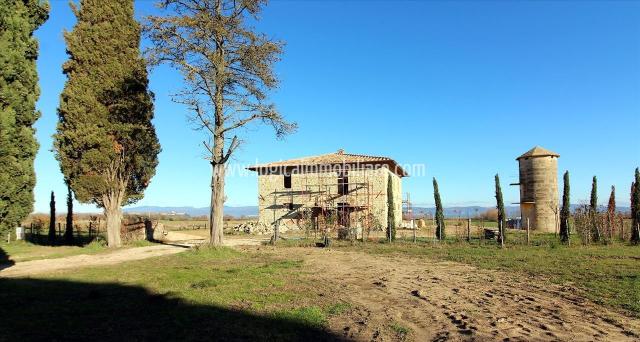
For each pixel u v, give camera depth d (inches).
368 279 516.4
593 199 961.5
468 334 283.4
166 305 358.6
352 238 1102.4
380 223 1397.6
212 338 268.4
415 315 337.1
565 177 940.0
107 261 709.9
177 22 759.7
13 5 447.2
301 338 273.6
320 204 1446.9
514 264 627.8
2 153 433.7
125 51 970.1
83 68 938.1
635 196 911.0
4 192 437.1
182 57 800.3
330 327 301.0
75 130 922.1
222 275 528.4
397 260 713.0
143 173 1029.2
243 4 812.0
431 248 893.8
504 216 970.7
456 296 410.9
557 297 400.8
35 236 1339.8
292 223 1467.8
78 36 935.7
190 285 458.3
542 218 1390.3
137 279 498.6
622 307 354.6
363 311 349.7
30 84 461.4
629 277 489.1
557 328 296.2
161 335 274.4
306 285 468.4
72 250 921.5
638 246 855.7
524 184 1438.2
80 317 319.9
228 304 365.4
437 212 1088.2
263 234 1441.9
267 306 359.9
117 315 325.4
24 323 301.4
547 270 562.9
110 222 968.9
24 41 458.0
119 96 959.0
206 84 822.5
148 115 1011.3
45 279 502.3
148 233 1244.5
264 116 850.1
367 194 1421.0
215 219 834.8
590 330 290.8
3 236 449.4
